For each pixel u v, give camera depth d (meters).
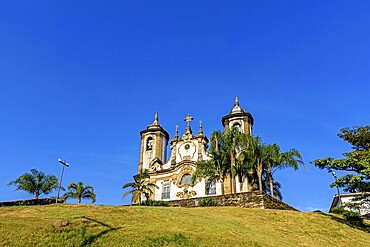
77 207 25.78
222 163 40.53
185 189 49.53
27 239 18.33
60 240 18.45
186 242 18.94
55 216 22.52
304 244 23.17
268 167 38.72
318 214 31.31
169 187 51.06
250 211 30.19
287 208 36.44
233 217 27.72
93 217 22.56
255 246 19.41
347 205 28.98
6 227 19.70
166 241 18.89
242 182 40.91
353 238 26.25
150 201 38.00
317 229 27.02
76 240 18.52
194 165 50.91
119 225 21.19
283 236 24.19
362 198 28.34
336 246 23.98
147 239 18.83
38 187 41.25
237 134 41.31
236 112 56.78
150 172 53.19
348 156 27.94
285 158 38.00
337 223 29.20
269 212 30.17
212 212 29.05
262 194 33.53
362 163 26.12
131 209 25.77
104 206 26.41
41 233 19.08
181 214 25.61
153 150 57.06
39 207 25.88
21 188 40.47
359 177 26.02
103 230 20.00
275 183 41.06
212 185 47.91
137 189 43.19
